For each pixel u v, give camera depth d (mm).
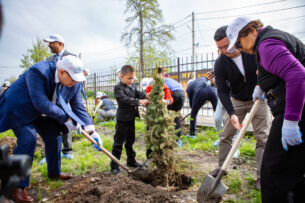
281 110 1652
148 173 2875
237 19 1826
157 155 2854
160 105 2910
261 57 1617
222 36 2461
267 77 1712
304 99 1445
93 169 3471
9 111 2422
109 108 8242
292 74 1425
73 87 2928
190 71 8242
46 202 2422
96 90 12398
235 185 2684
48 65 2607
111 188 2363
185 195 2529
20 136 2490
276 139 1660
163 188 2693
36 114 2584
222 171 2164
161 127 2871
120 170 3457
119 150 3398
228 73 2863
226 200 2379
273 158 1653
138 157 4117
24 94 2498
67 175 3096
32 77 2434
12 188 760
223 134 3018
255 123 2734
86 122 3018
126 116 3354
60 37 4254
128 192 2303
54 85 2584
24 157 806
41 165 3590
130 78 3455
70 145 4051
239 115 3070
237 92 2971
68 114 2572
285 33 1631
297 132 1484
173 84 4363
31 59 20969
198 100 5039
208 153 4172
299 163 1574
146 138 2949
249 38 1794
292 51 1563
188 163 3600
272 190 1633
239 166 3430
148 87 3734
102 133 6340
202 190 2232
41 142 5012
